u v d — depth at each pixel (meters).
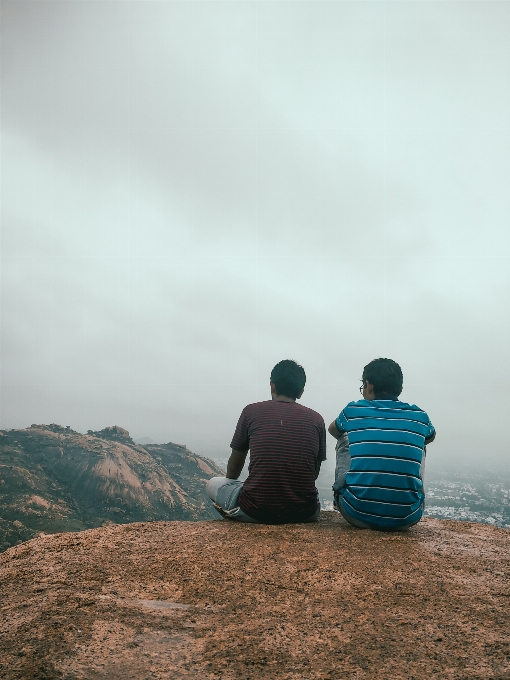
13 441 146.75
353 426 3.90
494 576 2.88
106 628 2.09
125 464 145.50
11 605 2.37
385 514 3.74
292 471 3.98
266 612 2.30
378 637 2.03
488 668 1.76
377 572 2.90
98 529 3.91
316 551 3.30
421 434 3.79
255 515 4.01
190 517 133.25
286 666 1.78
